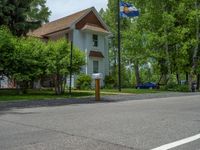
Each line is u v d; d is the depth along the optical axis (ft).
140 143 21.95
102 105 50.31
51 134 25.12
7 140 23.04
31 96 68.90
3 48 72.69
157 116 35.42
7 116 36.70
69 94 74.33
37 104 52.34
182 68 123.13
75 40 118.52
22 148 20.62
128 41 126.00
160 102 55.47
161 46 121.29
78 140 22.86
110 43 170.91
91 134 25.02
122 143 21.94
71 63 71.82
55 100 58.95
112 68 171.83
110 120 32.37
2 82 102.78
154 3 116.88
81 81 104.06
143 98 66.13
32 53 74.33
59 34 124.36
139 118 33.78
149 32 117.50
